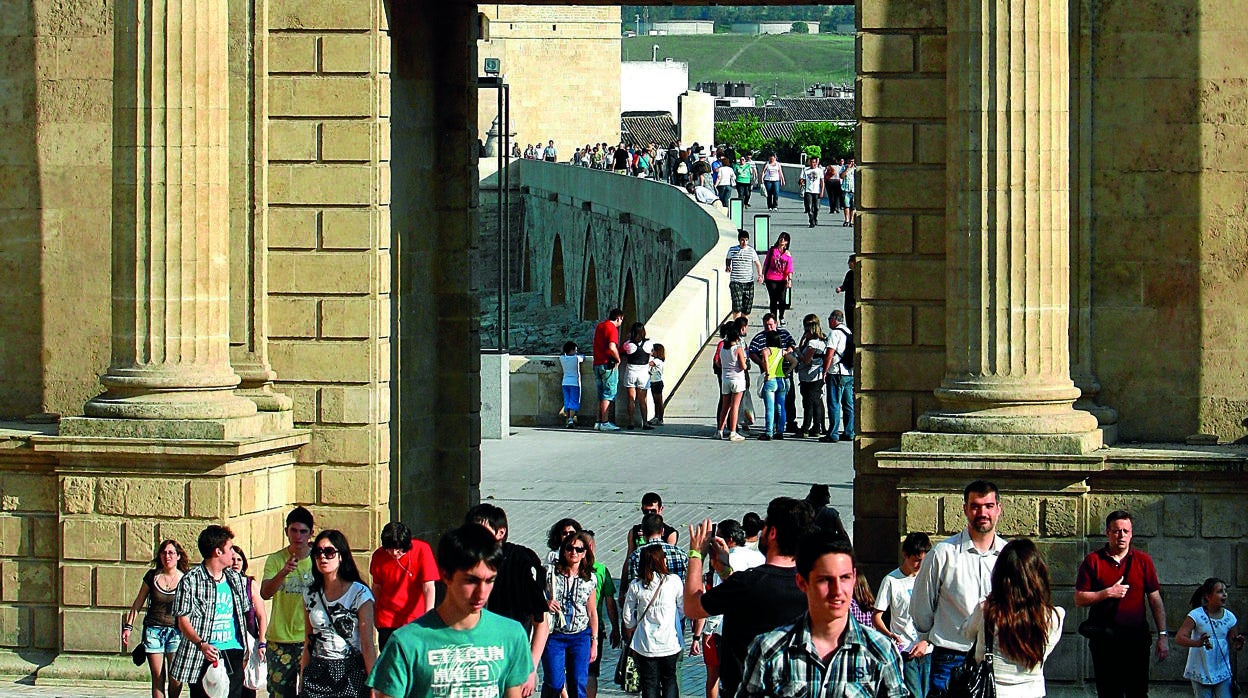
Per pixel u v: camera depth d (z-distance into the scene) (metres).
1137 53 52.53
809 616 28.89
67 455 53.22
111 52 56.44
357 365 55.97
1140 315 52.84
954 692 35.03
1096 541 50.81
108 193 56.59
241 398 54.22
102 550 53.47
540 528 74.31
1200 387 52.69
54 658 54.53
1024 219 50.66
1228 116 52.31
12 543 55.00
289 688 44.59
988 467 50.09
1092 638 45.53
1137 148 52.62
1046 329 50.84
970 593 39.16
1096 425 51.38
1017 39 50.50
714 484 83.38
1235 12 52.22
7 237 57.16
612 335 101.12
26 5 56.81
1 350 57.31
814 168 167.88
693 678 55.72
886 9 53.09
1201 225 52.56
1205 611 48.56
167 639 46.78
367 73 55.66
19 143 57.00
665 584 47.91
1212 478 50.41
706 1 66.19
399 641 29.66
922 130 53.06
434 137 64.44
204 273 53.44
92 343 56.84
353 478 56.12
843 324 98.00
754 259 116.75
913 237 53.28
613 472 87.12
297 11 55.75
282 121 56.03
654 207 177.62
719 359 97.44
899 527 51.59
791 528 34.19
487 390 99.00
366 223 55.78
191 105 53.09
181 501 52.84
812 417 98.00
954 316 51.44
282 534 55.78
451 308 64.75
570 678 47.34
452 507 64.94
